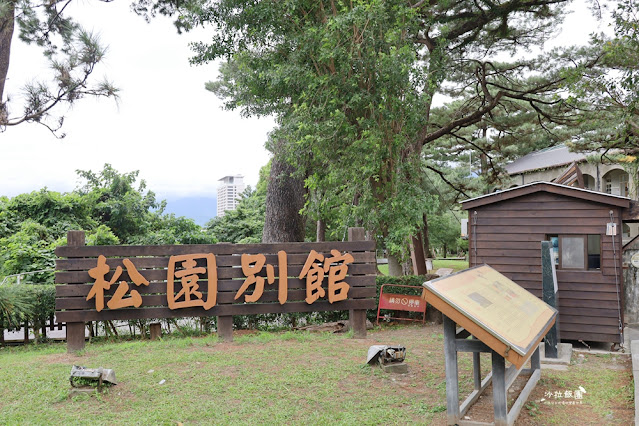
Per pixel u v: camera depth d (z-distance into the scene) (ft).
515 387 20.44
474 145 80.02
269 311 29.35
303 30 38.63
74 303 27.09
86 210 62.59
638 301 36.24
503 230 32.50
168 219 67.26
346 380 21.20
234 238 83.76
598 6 46.57
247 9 38.11
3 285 32.96
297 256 29.96
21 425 16.39
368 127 36.96
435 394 19.43
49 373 22.11
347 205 38.55
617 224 29.81
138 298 27.66
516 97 62.80
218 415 17.42
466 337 17.66
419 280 39.78
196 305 28.32
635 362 22.26
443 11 53.93
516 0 51.47
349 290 30.32
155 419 16.93
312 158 43.42
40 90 30.73
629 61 37.45
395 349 22.48
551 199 31.42
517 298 18.67
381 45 36.37
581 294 30.48
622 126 44.01
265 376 21.50
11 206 58.85
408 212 36.94
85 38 30.96
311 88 36.04
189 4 40.06
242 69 43.27
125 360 24.09
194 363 23.41
